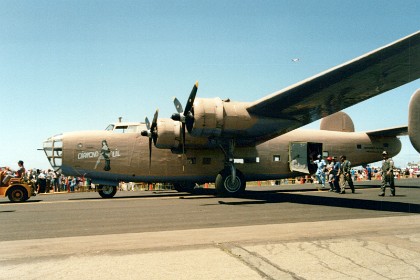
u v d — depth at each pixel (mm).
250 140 12484
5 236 5082
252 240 4230
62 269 3127
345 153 18000
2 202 12258
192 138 12531
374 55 7902
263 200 10992
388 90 10062
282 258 3406
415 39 7297
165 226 5844
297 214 7250
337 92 10094
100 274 2980
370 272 2994
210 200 11336
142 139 14266
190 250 3758
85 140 13766
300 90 9859
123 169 13984
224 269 3092
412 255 3475
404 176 40688
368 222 5707
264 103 10719
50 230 5613
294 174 16359
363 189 16781
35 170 18750
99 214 7844
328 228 5098
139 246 4027
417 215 6855
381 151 18844
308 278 2857
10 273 3027
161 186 22594
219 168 14703
